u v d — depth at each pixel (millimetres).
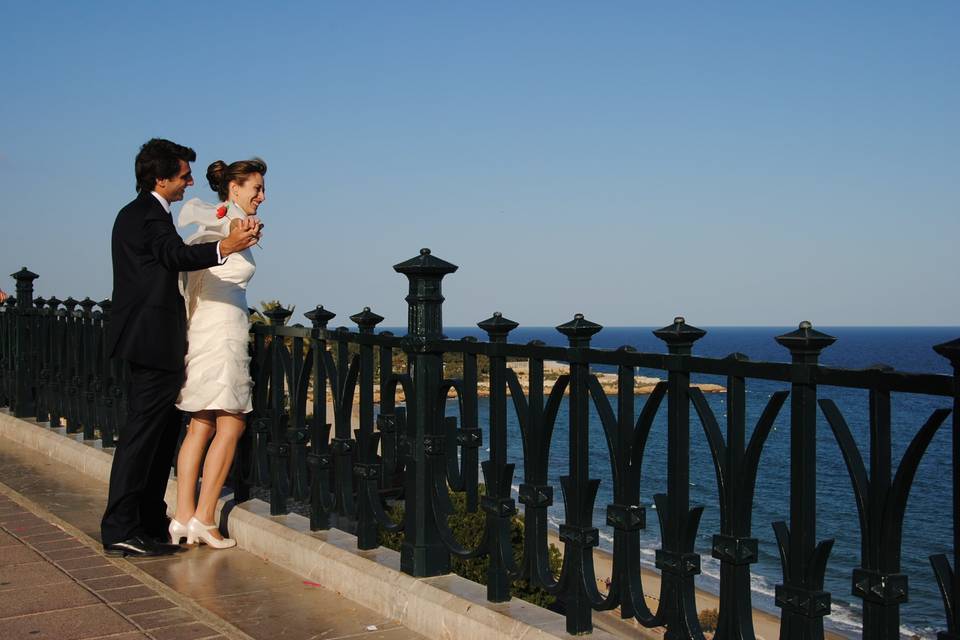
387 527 3615
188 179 4152
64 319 6875
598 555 26234
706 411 2455
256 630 3213
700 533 28594
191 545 4367
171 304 3980
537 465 3021
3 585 3674
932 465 35719
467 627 3043
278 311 4551
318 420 4090
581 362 2840
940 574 1918
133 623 3236
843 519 29766
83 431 6488
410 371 3504
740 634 2314
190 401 4105
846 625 20328
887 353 173750
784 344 2178
